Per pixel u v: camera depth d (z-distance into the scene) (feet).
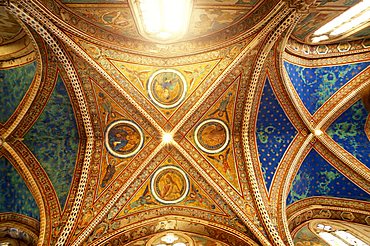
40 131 31.76
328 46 33.96
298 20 25.82
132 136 33.76
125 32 29.37
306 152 34.91
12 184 30.35
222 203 32.09
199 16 27.17
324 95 34.27
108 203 30.78
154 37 30.32
